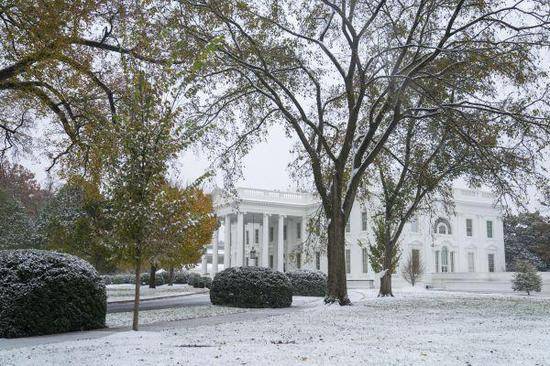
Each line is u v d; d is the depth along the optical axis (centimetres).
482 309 1670
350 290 3684
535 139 1725
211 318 1455
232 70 1903
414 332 1036
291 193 5988
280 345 859
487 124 1738
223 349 818
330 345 851
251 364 676
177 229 1083
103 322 1215
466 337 949
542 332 1027
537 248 6203
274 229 6531
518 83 1681
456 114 1798
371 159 1911
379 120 1891
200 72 1731
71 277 1150
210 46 1209
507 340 906
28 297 1078
